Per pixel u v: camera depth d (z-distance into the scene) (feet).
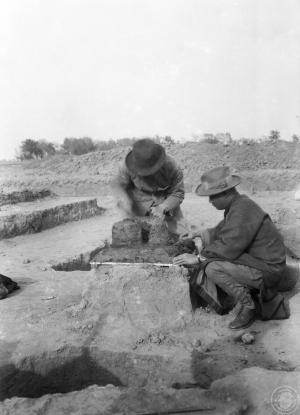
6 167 65.26
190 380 11.28
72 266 23.02
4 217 28.37
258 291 13.37
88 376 12.40
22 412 9.04
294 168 52.85
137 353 11.95
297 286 15.12
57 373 12.39
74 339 12.67
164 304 13.66
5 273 19.94
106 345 12.37
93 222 33.55
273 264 12.99
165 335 12.81
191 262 13.84
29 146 67.72
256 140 56.95
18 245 26.22
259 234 12.98
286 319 13.28
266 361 11.24
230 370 10.98
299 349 11.64
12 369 12.12
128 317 13.51
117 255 14.92
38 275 19.51
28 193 37.37
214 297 13.52
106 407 9.09
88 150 69.51
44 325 13.53
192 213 34.17
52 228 31.27
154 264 14.25
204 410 8.93
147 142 17.40
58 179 57.36
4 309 14.99
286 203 36.96
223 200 13.30
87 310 13.98
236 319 13.04
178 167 18.19
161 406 9.03
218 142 58.39
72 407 9.14
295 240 20.29
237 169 52.37
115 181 18.25
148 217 17.37
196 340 12.42
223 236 13.03
